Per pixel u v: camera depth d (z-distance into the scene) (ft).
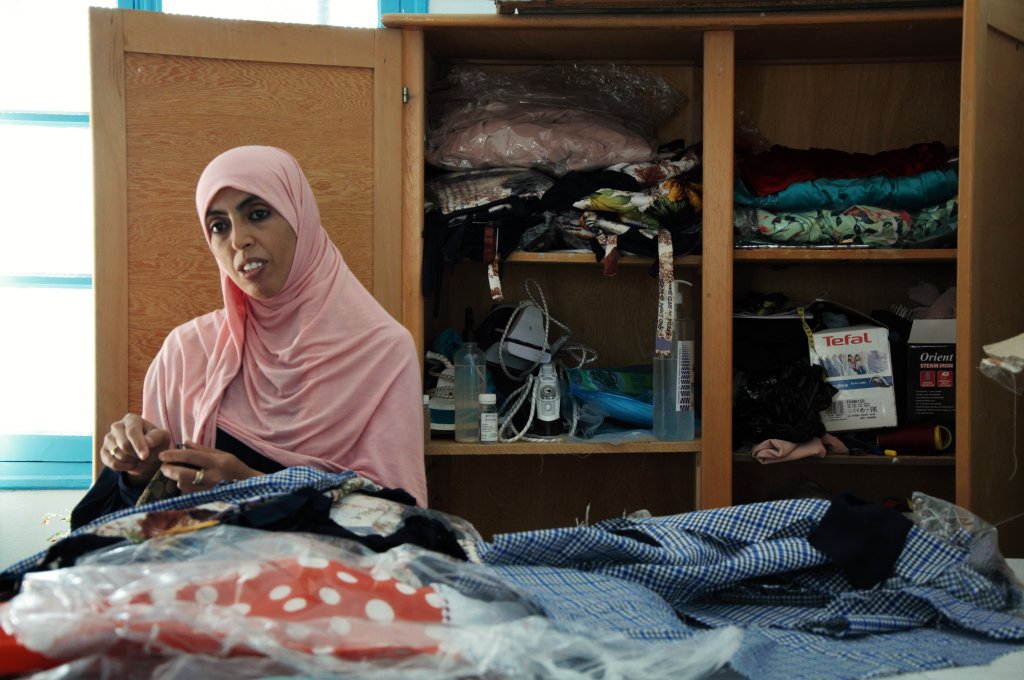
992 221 6.38
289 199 5.87
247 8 10.39
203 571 2.99
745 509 4.16
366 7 10.42
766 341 8.96
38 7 10.28
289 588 2.95
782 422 8.60
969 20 6.15
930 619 3.73
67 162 10.36
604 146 8.77
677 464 9.98
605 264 8.46
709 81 8.42
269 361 6.07
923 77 9.64
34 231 10.39
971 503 6.11
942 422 8.69
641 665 2.97
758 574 3.82
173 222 8.25
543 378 8.92
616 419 9.09
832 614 3.76
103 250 8.20
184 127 8.26
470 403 8.84
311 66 8.38
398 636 2.85
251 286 5.79
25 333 10.37
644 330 9.91
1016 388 4.77
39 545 10.15
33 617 2.68
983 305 6.26
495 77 9.27
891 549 3.87
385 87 8.43
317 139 8.39
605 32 8.63
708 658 3.03
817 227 8.59
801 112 9.73
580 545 3.94
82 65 10.36
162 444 5.06
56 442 10.26
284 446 5.90
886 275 9.72
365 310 6.18
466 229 8.53
